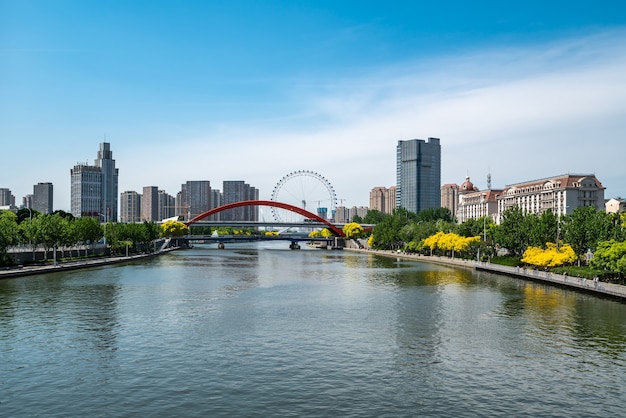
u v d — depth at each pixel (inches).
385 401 1544.0
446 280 4456.2
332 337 2276.1
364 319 2669.8
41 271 4544.8
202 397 1567.4
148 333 2333.9
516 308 2989.7
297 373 1780.3
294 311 2891.2
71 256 6048.2
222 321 2600.9
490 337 2290.8
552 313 2832.2
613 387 1668.3
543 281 4116.6
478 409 1491.1
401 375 1769.2
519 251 5526.6
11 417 1428.4
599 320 2642.7
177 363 1887.3
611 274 3779.5
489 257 6131.9
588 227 4192.9
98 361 1910.7
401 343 2178.9
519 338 2273.6
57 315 2731.3
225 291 3705.7
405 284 4165.8
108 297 3356.3
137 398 1560.0
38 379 1722.4
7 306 2979.8
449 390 1633.9
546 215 4793.3
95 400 1545.3
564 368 1854.1
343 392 1610.5
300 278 4655.5
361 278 4648.1
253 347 2103.8
